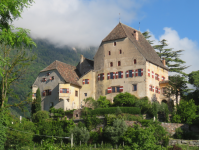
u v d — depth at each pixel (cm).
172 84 6556
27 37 2389
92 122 5638
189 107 5531
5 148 4334
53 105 7075
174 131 5312
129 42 6912
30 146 4616
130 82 6738
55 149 2667
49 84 7269
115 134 5103
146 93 6512
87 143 5275
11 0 2241
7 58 2645
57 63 7412
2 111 4091
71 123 5647
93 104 6456
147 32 9081
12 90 4303
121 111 5834
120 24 7388
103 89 7062
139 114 5856
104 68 7138
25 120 5597
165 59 8462
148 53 7256
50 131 5462
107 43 7219
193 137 5066
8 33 2309
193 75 6756
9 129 4478
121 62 6938
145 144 3294
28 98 4262
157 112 5894
